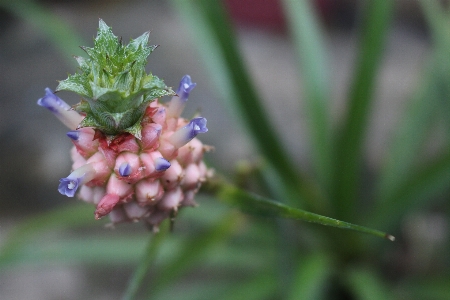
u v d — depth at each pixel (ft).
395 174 1.93
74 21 3.52
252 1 3.78
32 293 2.35
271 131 1.69
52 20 1.97
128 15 3.56
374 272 1.86
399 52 3.42
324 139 1.84
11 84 2.89
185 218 2.02
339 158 1.74
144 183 1.39
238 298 1.79
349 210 1.78
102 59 1.35
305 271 1.73
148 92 1.35
